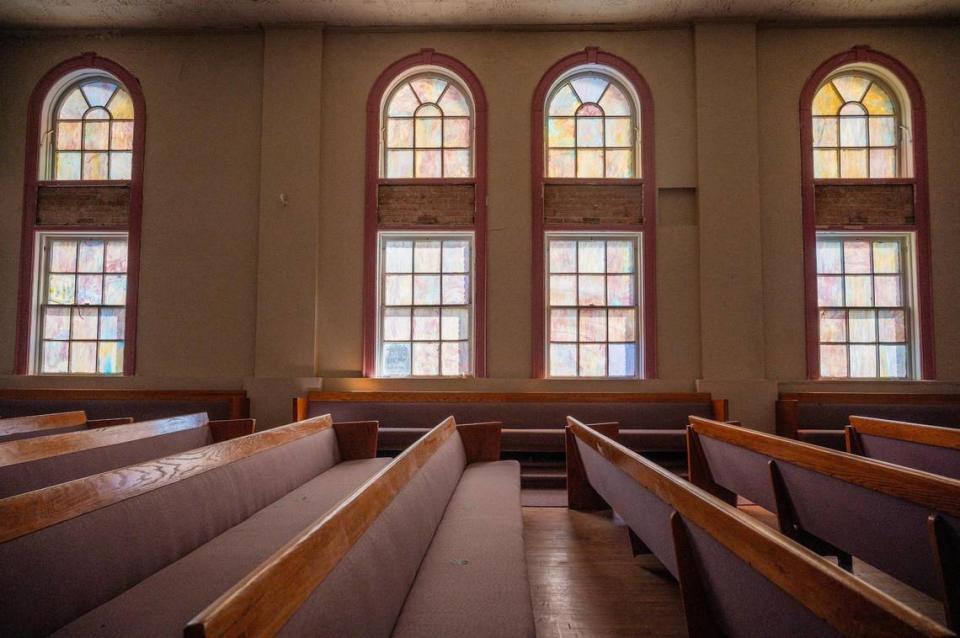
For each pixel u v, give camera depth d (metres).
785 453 2.44
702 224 5.63
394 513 1.70
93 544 1.60
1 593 1.32
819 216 5.75
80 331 5.85
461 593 1.66
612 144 5.92
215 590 1.70
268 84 5.80
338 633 1.10
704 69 5.73
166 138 5.89
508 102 5.84
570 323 5.79
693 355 5.60
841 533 2.19
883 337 5.71
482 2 5.49
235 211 5.83
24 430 3.45
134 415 5.37
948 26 5.79
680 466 4.77
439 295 5.86
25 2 5.50
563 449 4.74
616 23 5.81
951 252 5.64
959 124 5.74
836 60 5.79
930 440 2.83
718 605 1.51
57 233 5.88
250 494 2.54
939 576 1.58
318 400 5.32
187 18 5.76
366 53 5.91
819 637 0.98
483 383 5.52
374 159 5.82
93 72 5.99
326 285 5.72
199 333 5.73
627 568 2.82
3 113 5.93
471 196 5.80
